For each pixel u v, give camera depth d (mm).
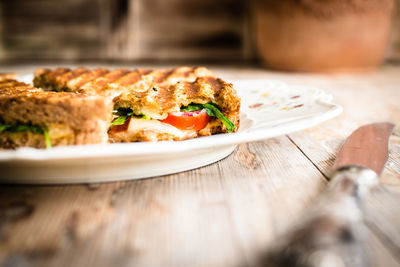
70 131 265
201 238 209
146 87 352
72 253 199
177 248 202
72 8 962
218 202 239
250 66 924
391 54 994
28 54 974
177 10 978
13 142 270
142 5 972
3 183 256
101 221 222
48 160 233
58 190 251
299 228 182
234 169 281
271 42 816
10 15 957
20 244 204
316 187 256
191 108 321
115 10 968
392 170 281
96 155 233
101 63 959
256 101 377
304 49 775
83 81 370
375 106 494
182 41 992
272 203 238
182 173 274
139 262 194
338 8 729
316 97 344
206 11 981
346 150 281
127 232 213
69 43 976
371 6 735
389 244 203
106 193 248
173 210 231
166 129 309
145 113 307
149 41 987
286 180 265
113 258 196
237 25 989
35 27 963
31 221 221
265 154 310
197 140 251
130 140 303
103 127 267
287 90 385
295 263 170
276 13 778
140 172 260
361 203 206
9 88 323
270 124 312
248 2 978
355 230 181
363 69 800
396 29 981
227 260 195
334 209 189
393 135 364
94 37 976
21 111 263
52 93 290
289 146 330
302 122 274
